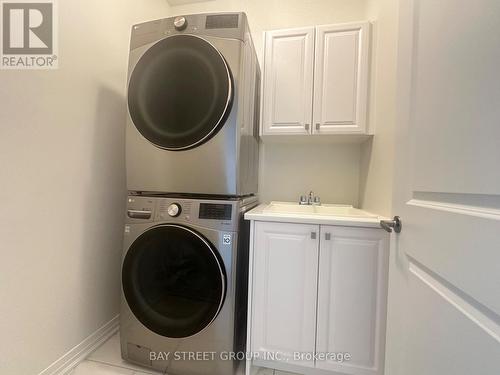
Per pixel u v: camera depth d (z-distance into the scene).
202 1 2.16
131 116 1.33
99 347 1.47
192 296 1.27
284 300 1.26
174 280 1.30
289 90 1.68
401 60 0.90
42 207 1.15
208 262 1.20
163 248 1.29
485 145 0.50
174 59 1.26
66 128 1.26
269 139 1.92
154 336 1.28
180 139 1.25
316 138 1.83
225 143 1.23
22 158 1.06
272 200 2.09
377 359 1.18
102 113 1.49
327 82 1.62
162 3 2.10
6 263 1.01
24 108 1.07
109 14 1.52
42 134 1.14
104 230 1.52
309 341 1.24
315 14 2.00
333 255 1.22
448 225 0.61
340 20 1.96
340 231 1.21
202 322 1.22
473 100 0.54
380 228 1.17
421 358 0.72
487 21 0.51
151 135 1.30
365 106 1.58
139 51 1.32
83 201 1.37
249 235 1.37
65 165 1.26
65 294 1.27
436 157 0.67
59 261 1.23
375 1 1.61
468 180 0.55
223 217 1.22
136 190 1.35
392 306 0.93
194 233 1.21
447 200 0.63
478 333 0.50
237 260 1.23
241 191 1.31
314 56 1.64
